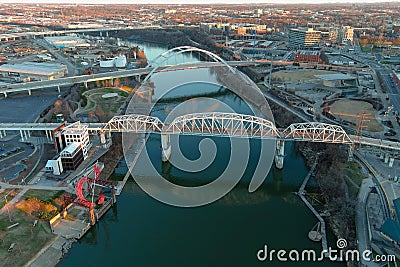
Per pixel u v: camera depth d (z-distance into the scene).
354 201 125.81
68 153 149.50
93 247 115.88
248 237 118.62
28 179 146.25
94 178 146.12
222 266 107.25
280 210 132.25
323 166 155.88
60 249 112.94
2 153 166.50
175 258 110.25
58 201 132.62
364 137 165.25
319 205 134.62
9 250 109.31
